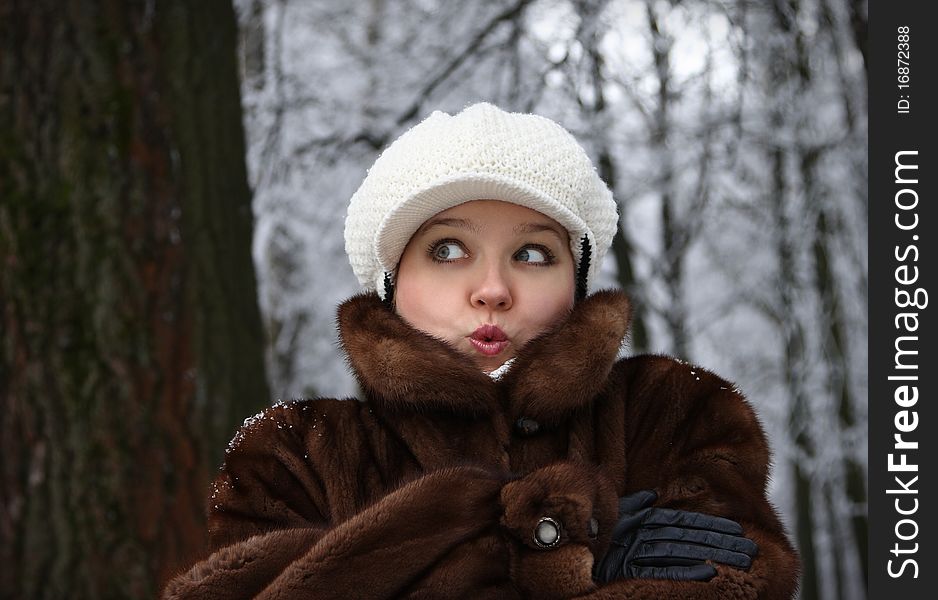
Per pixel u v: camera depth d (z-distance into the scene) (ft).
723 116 21.68
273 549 4.53
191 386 10.14
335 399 5.40
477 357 4.96
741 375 28.04
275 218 20.20
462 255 5.02
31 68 10.25
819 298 23.02
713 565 4.50
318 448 5.13
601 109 21.91
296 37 22.31
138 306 10.04
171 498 9.84
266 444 5.18
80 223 10.03
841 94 21.81
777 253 23.38
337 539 4.33
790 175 23.57
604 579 4.47
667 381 5.27
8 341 9.98
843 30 21.72
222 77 11.05
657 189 22.54
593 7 21.03
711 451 4.99
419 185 4.99
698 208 23.38
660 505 4.87
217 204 10.70
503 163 4.94
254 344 10.86
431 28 21.70
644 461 5.05
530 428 4.93
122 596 9.59
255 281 11.14
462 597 4.26
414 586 4.29
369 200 5.31
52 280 9.97
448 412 4.98
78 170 10.09
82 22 10.34
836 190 21.76
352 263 5.64
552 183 5.01
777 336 27.94
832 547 31.09
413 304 5.08
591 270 5.38
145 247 10.16
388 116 21.35
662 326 25.05
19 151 10.15
